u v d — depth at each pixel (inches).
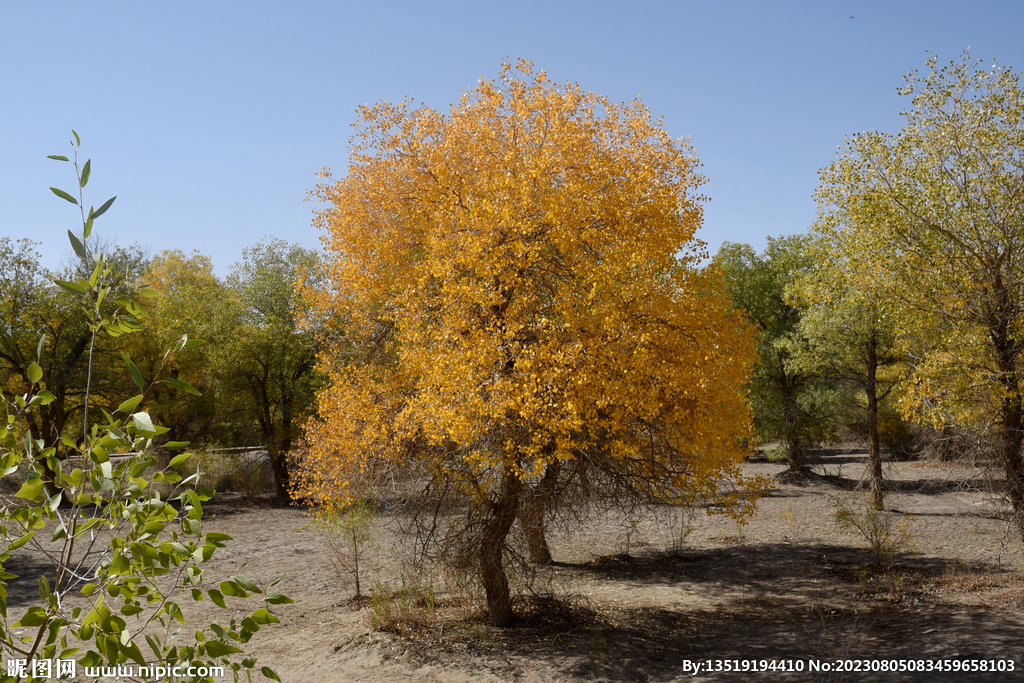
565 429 286.4
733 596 457.7
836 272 600.7
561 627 370.6
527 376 294.4
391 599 402.9
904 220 478.9
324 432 402.9
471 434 298.4
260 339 978.1
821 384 955.3
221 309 1014.4
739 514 374.6
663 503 367.2
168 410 944.3
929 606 399.9
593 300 314.0
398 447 353.7
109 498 94.6
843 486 973.2
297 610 437.1
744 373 345.1
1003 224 445.1
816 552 585.0
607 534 674.2
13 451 96.1
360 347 450.3
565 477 346.3
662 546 626.8
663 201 337.1
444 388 310.7
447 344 322.0
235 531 751.1
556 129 354.0
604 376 296.4
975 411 441.1
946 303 462.9
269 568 561.3
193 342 98.8
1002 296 438.3
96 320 99.7
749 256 1086.4
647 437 335.3
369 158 413.7
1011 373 418.3
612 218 332.2
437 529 373.7
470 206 333.4
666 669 312.3
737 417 351.3
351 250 405.1
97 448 92.7
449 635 354.9
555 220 318.0
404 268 394.6
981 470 459.2
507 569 377.4
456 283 337.7
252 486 1005.8
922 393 461.1
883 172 501.7
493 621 371.9
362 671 309.1
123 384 895.7
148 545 90.7
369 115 409.7
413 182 394.9
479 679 293.7
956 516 714.2
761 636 362.9
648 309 323.9
